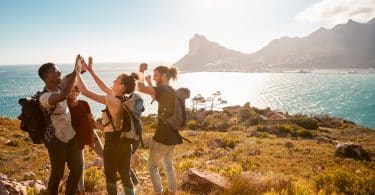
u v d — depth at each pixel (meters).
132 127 4.34
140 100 4.49
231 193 6.28
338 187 10.47
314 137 62.78
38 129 3.99
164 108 4.65
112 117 4.26
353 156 33.62
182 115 4.79
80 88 4.11
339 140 61.91
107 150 4.32
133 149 4.88
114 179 4.39
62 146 4.10
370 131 81.44
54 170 4.16
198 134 45.31
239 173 7.34
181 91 4.88
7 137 38.75
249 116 91.00
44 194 6.01
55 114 4.03
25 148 32.91
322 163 27.77
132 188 4.46
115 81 4.34
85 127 4.44
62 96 3.82
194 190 6.91
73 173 4.32
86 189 6.82
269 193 6.16
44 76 4.05
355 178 10.47
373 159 33.06
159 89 4.60
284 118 89.31
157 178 4.91
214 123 85.12
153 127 62.09
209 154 27.80
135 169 10.14
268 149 33.28
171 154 5.12
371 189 10.05
